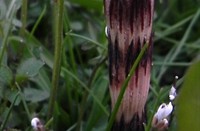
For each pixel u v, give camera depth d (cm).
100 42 35
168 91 29
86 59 36
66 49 36
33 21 37
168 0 41
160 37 38
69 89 31
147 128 23
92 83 32
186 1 42
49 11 37
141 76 22
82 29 37
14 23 31
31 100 28
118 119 23
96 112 30
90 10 38
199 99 19
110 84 23
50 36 36
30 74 26
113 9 22
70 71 32
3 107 26
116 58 22
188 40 40
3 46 27
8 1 32
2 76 26
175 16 41
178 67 37
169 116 26
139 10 21
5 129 28
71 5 38
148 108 28
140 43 22
